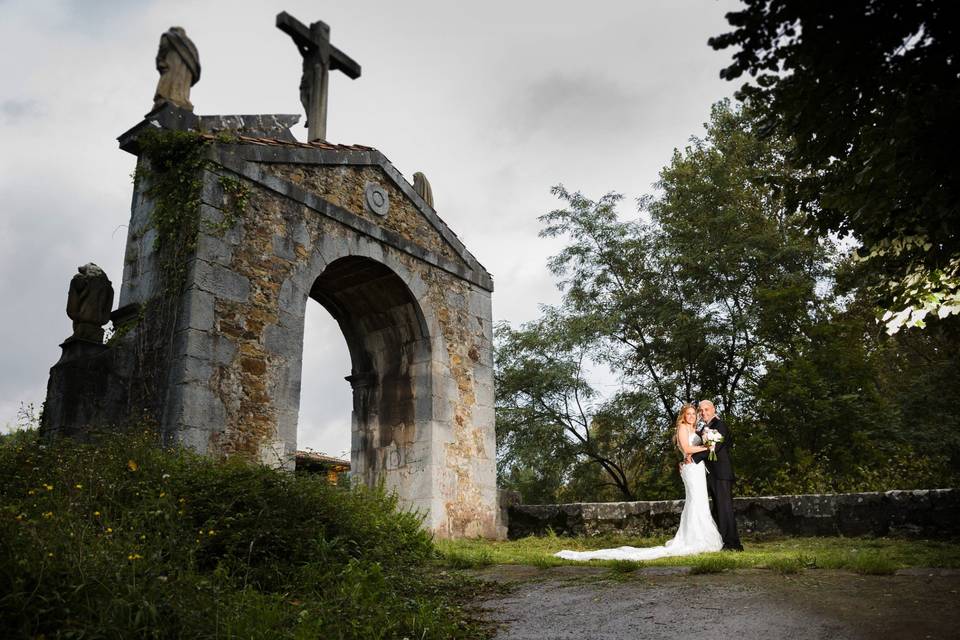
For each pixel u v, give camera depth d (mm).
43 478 4766
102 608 3037
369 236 10352
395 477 10789
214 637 3129
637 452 18750
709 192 17875
